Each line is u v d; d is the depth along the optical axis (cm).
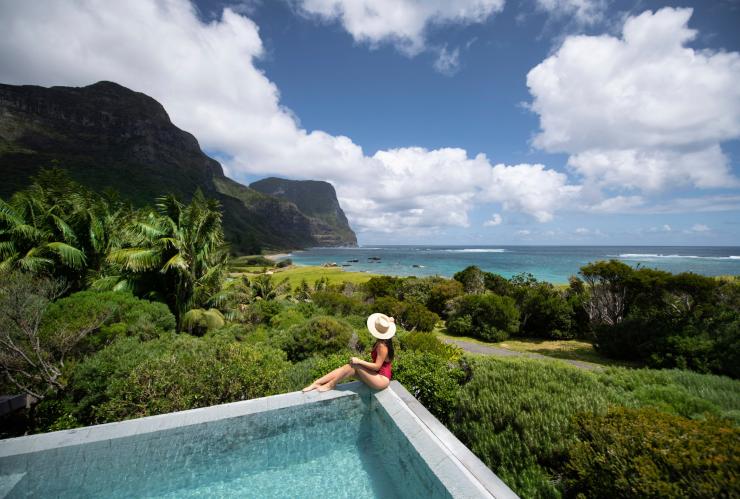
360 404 427
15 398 792
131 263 1287
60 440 320
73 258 1309
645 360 1459
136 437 337
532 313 2309
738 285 1506
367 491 339
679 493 260
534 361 718
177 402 544
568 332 2175
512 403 499
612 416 377
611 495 303
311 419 402
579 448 355
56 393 752
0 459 300
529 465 393
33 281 916
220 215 1609
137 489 334
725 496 246
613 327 1694
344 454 396
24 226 1262
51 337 824
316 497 332
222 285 1681
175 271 1432
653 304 1717
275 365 682
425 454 308
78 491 319
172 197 1460
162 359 625
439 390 577
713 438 292
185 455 351
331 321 1191
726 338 1212
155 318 1145
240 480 357
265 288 2744
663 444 304
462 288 3225
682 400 549
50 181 1523
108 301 1070
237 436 370
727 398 586
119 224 1677
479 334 2216
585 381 591
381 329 450
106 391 588
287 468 375
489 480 273
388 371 446
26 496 305
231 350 679
